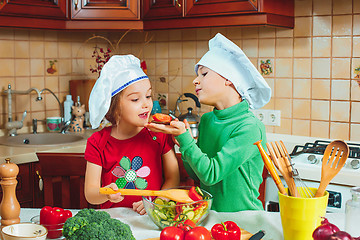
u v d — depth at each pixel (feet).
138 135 4.75
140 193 3.72
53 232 3.49
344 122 8.09
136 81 4.38
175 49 9.88
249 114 4.38
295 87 8.51
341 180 6.13
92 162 4.63
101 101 4.32
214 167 4.07
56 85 10.05
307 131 8.49
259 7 7.36
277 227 3.68
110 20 8.59
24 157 7.41
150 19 8.51
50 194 5.17
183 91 9.89
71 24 8.59
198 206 3.62
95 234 2.97
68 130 9.48
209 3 7.78
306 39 8.28
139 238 3.51
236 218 3.87
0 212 3.74
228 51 4.43
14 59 9.25
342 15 7.89
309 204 3.25
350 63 7.91
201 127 4.70
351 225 3.10
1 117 9.14
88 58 10.61
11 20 7.93
